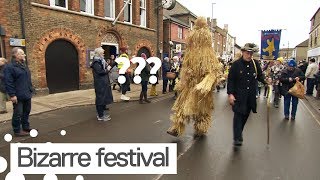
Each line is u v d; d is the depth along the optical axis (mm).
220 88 16938
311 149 5691
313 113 9664
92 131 6883
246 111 5742
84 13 14508
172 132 6180
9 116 8203
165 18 27500
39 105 10031
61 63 13367
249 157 5207
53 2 13023
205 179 4309
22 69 6363
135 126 7387
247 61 5633
